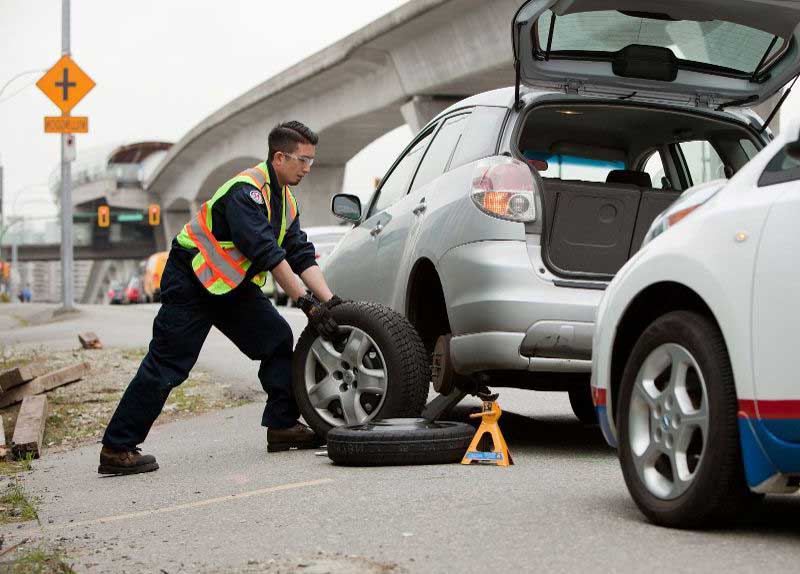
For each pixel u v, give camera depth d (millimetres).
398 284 6977
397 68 41812
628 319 4508
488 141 6273
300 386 6715
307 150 6578
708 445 3904
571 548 3855
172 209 106750
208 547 4270
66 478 6637
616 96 6402
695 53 6348
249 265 6504
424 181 7043
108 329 20906
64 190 30953
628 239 6309
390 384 6316
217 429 8414
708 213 4137
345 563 3779
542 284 5836
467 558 3793
